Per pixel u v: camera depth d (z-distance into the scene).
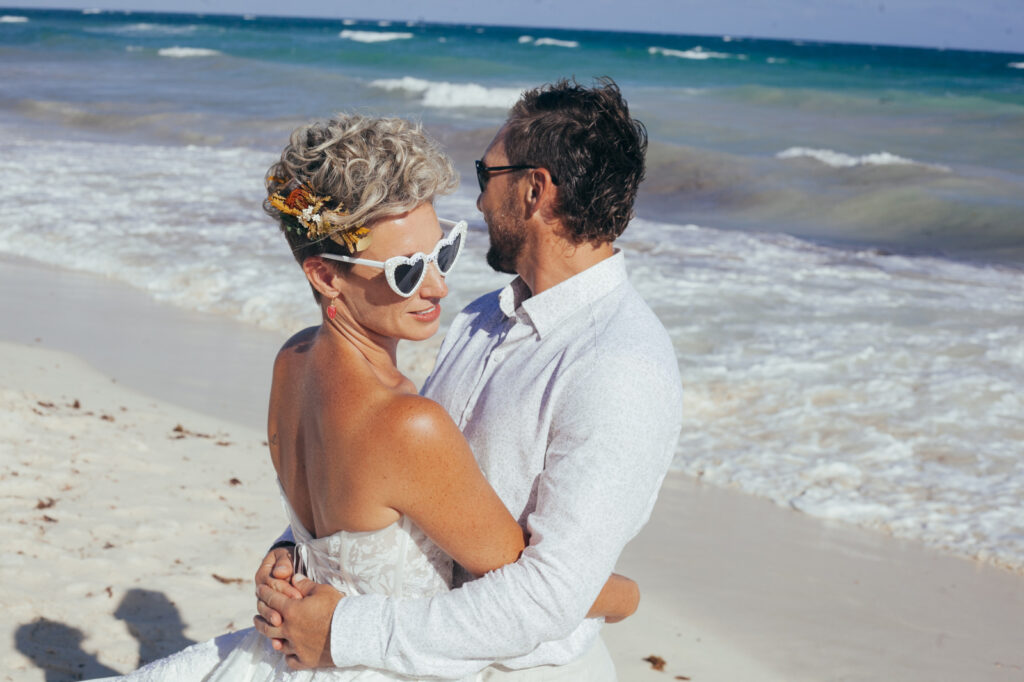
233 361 7.39
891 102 30.48
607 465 1.63
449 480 1.63
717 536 5.02
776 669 3.76
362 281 1.68
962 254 12.92
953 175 18.17
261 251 10.55
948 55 87.81
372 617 1.69
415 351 7.57
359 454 1.65
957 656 3.94
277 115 26.08
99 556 4.02
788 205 16.42
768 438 6.26
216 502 4.73
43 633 3.42
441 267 1.75
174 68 40.53
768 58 56.84
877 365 7.42
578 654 1.84
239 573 4.02
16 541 4.05
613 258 1.89
